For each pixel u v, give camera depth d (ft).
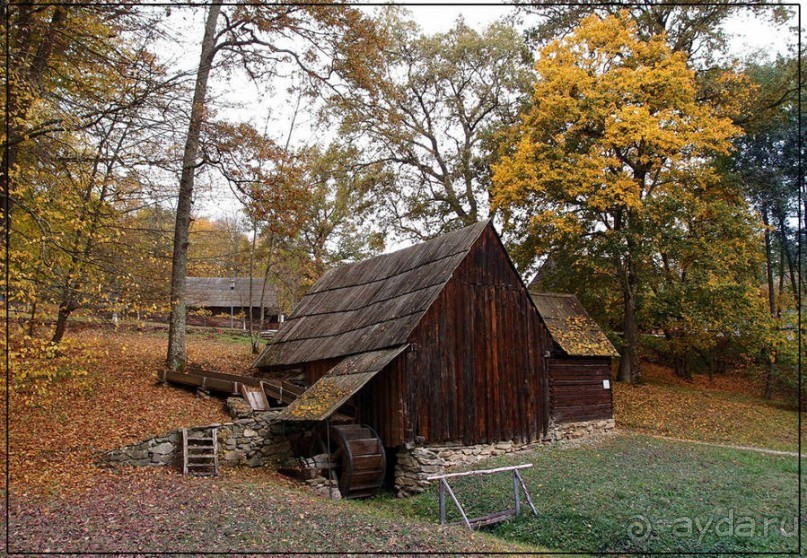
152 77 44.52
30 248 41.47
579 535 34.27
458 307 53.52
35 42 43.96
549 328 67.21
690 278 81.41
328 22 61.11
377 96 69.36
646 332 110.63
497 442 54.60
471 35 92.58
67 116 37.78
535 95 81.46
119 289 43.80
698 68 86.74
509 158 82.28
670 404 79.66
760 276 93.97
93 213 43.93
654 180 82.99
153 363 63.77
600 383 68.85
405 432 47.93
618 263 82.38
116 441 42.52
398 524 33.32
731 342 99.14
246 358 77.05
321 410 44.86
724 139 77.87
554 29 89.61
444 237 59.77
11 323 36.70
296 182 63.82
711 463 51.98
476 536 32.48
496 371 55.72
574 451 56.24
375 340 52.44
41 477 35.53
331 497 42.91
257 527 30.32
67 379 51.52
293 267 108.78
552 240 84.33
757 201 88.53
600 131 81.10
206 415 50.55
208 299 124.16
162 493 35.14
